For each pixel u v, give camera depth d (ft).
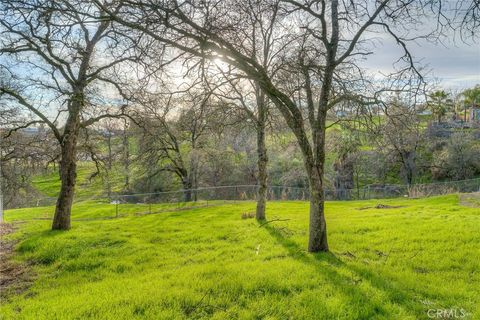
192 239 41.78
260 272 23.25
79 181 154.20
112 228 50.93
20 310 20.40
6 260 35.58
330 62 29.04
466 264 24.48
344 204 81.66
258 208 52.95
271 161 132.77
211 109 39.17
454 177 142.41
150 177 117.50
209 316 16.94
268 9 29.68
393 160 133.59
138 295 19.72
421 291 19.51
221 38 23.71
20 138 59.67
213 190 121.70
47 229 50.60
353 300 18.19
